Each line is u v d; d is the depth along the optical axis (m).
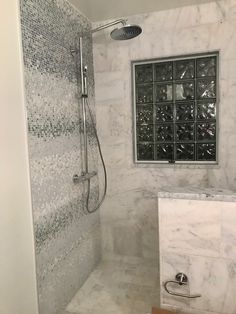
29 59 1.38
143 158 2.26
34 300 1.45
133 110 2.22
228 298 1.39
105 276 2.10
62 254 1.73
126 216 2.32
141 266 2.24
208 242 1.39
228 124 1.98
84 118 1.98
